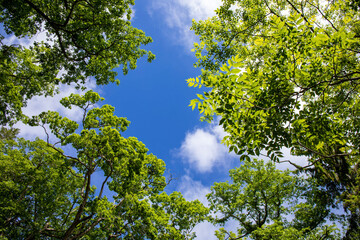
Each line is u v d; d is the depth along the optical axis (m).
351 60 5.59
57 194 18.05
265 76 4.31
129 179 16.88
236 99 4.13
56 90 13.98
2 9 9.73
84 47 11.41
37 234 15.05
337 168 11.14
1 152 17.83
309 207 17.64
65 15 10.68
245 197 19.92
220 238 16.47
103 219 14.98
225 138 4.47
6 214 15.47
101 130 16.81
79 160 16.08
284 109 4.12
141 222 15.00
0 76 10.40
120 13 11.27
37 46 10.99
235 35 10.58
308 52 4.19
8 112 11.73
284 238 12.77
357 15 7.07
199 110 4.51
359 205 9.92
